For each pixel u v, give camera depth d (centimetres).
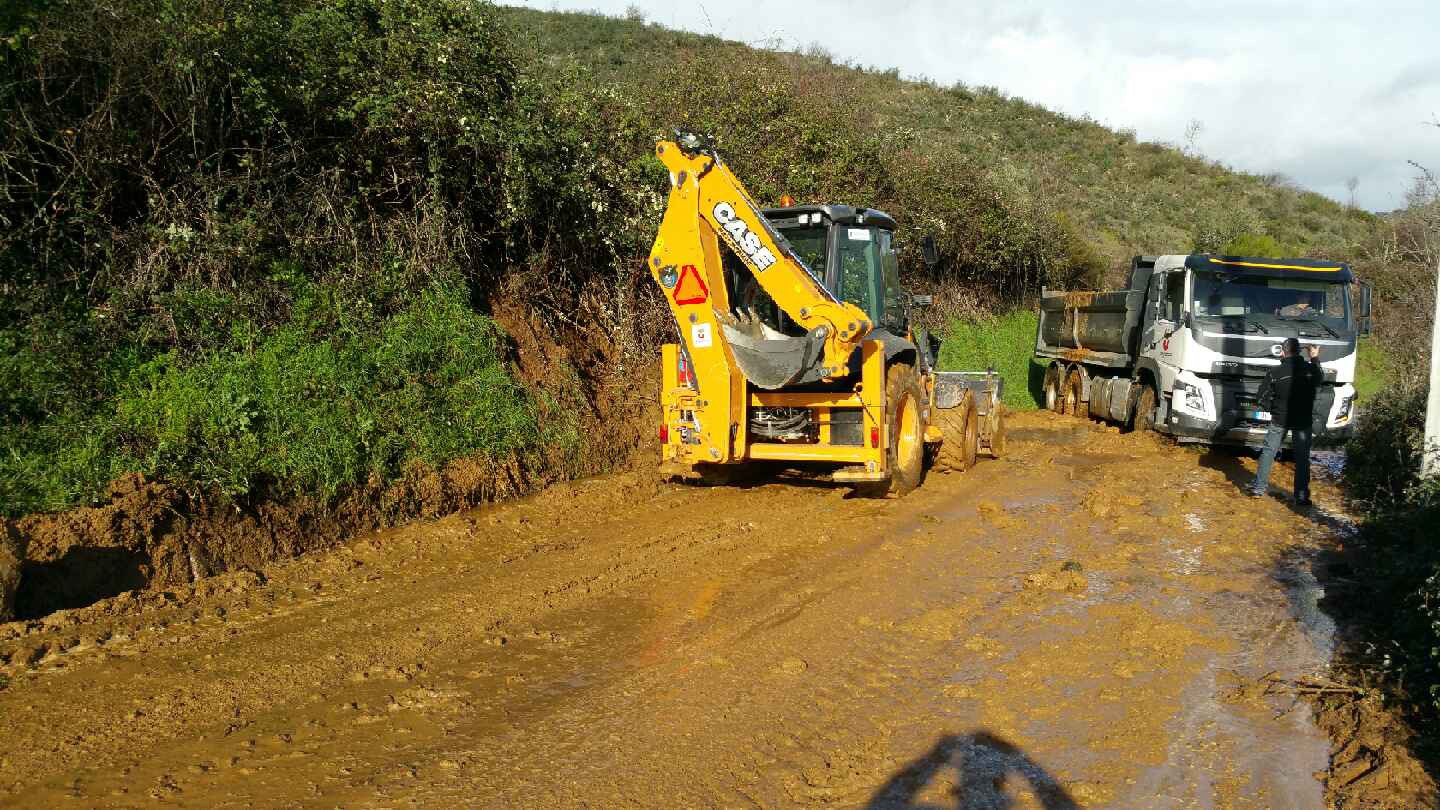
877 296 936
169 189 779
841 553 727
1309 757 427
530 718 436
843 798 378
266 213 834
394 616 565
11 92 687
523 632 546
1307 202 4012
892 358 942
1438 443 829
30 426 625
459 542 726
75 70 718
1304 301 1267
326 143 908
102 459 623
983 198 2133
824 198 1573
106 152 735
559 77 1174
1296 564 740
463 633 541
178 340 739
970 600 626
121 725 418
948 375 1240
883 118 2462
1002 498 953
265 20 805
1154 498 978
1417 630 550
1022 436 1467
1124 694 487
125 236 749
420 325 902
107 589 580
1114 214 3462
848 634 557
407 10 951
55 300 700
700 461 852
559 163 1073
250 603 580
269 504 684
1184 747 433
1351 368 1242
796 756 410
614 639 539
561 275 1168
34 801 355
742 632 554
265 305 809
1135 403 1447
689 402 852
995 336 2127
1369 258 2119
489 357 943
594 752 405
